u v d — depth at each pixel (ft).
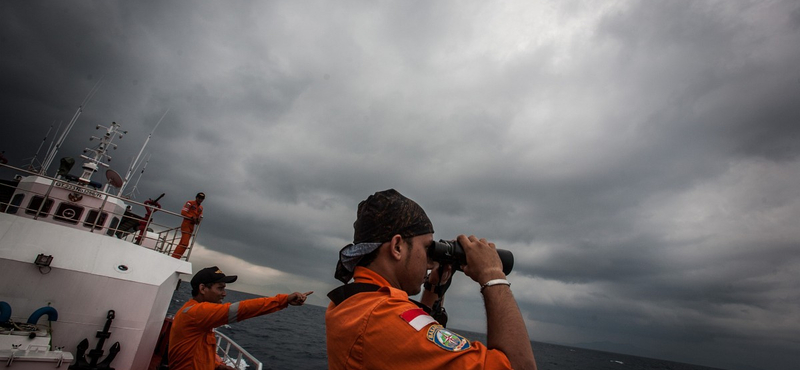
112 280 23.79
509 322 3.85
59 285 22.39
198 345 12.45
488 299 4.19
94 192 30.76
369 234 4.84
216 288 14.74
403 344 3.56
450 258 4.91
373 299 4.12
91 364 21.79
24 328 18.88
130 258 25.80
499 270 4.44
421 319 3.83
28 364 15.47
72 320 22.18
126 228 42.63
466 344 3.67
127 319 23.70
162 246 33.63
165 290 26.61
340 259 5.50
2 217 23.79
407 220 4.79
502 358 3.45
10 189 33.58
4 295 21.03
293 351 98.22
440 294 5.33
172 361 12.24
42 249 23.06
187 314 12.40
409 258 4.70
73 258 23.48
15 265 21.67
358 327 3.84
